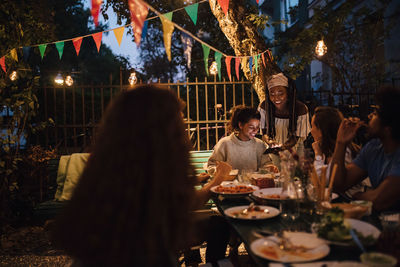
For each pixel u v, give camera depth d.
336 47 8.84
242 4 5.77
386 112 2.27
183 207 1.11
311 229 1.96
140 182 1.04
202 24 9.75
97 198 1.04
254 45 5.55
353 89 9.01
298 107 4.42
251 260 3.70
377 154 2.57
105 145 1.10
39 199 5.61
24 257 4.15
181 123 1.19
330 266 1.45
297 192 2.30
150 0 9.38
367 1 9.34
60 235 1.09
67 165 4.48
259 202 2.74
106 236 1.02
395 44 8.78
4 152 5.40
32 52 9.44
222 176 3.13
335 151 2.69
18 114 5.36
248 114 3.78
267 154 3.89
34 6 5.80
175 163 1.10
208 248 3.00
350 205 2.25
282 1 15.24
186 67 10.02
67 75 6.39
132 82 6.07
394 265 1.35
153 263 1.03
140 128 1.08
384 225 1.87
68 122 10.11
